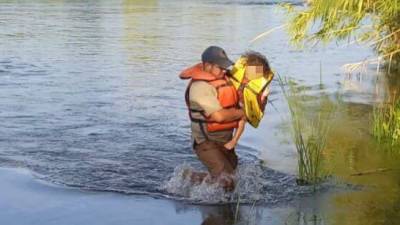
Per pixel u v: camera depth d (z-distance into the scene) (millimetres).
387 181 7938
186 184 7707
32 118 11562
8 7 45281
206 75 7523
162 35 27547
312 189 7645
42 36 26891
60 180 7980
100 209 7020
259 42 24719
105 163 8719
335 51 22047
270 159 8938
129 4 51969
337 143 9781
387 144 9695
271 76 7734
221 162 7562
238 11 43000
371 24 12414
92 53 21484
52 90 14523
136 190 7641
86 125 11062
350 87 15125
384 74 17078
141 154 9188
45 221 6676
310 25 12180
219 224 6625
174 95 14078
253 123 7695
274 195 7445
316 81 16031
